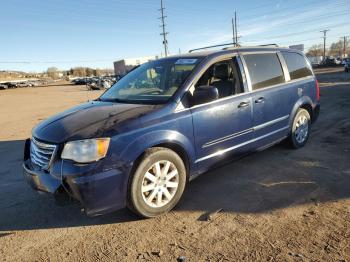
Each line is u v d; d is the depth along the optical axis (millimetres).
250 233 3348
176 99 3986
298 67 5934
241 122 4629
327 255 2920
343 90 15727
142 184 3627
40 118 13891
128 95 4570
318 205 3826
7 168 6074
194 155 4094
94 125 3580
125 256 3117
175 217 3785
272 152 5820
